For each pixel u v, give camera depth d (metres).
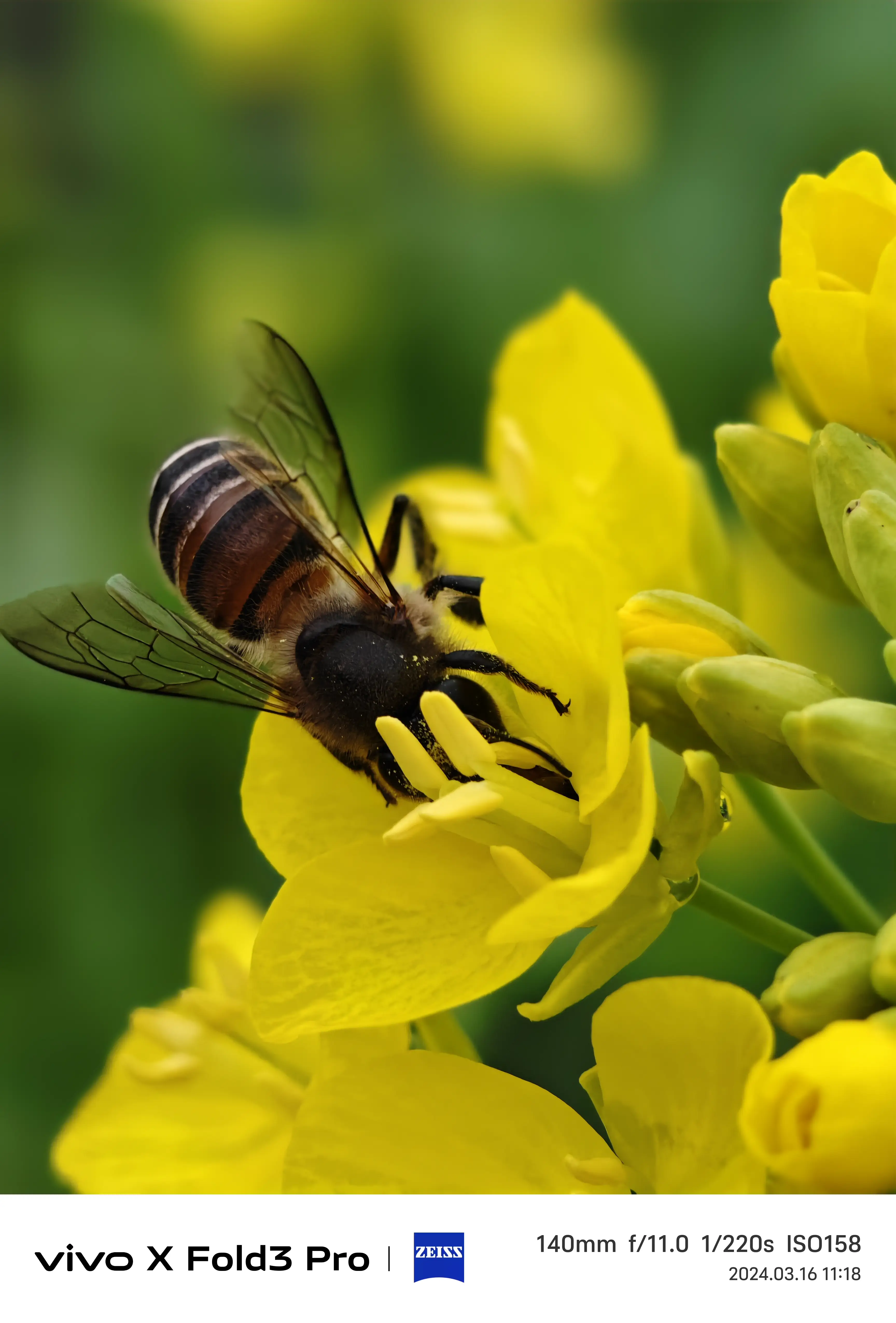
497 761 0.11
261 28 0.17
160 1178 0.12
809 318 0.11
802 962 0.11
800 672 0.11
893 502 0.11
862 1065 0.10
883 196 0.11
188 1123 0.12
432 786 0.11
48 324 0.16
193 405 0.16
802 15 0.16
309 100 0.17
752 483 0.11
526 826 0.11
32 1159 0.15
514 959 0.11
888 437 0.11
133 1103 0.12
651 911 0.11
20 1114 0.15
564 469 0.12
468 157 0.17
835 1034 0.10
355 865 0.11
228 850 0.15
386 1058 0.11
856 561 0.11
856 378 0.11
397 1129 0.11
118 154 0.17
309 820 0.11
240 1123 0.12
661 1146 0.11
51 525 0.16
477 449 0.16
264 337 0.12
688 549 0.12
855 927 0.12
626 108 0.17
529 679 0.11
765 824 0.12
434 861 0.11
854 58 0.16
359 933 0.11
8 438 0.16
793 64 0.16
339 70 0.17
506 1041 0.14
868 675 0.15
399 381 0.16
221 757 0.15
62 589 0.12
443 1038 0.11
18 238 0.17
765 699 0.11
